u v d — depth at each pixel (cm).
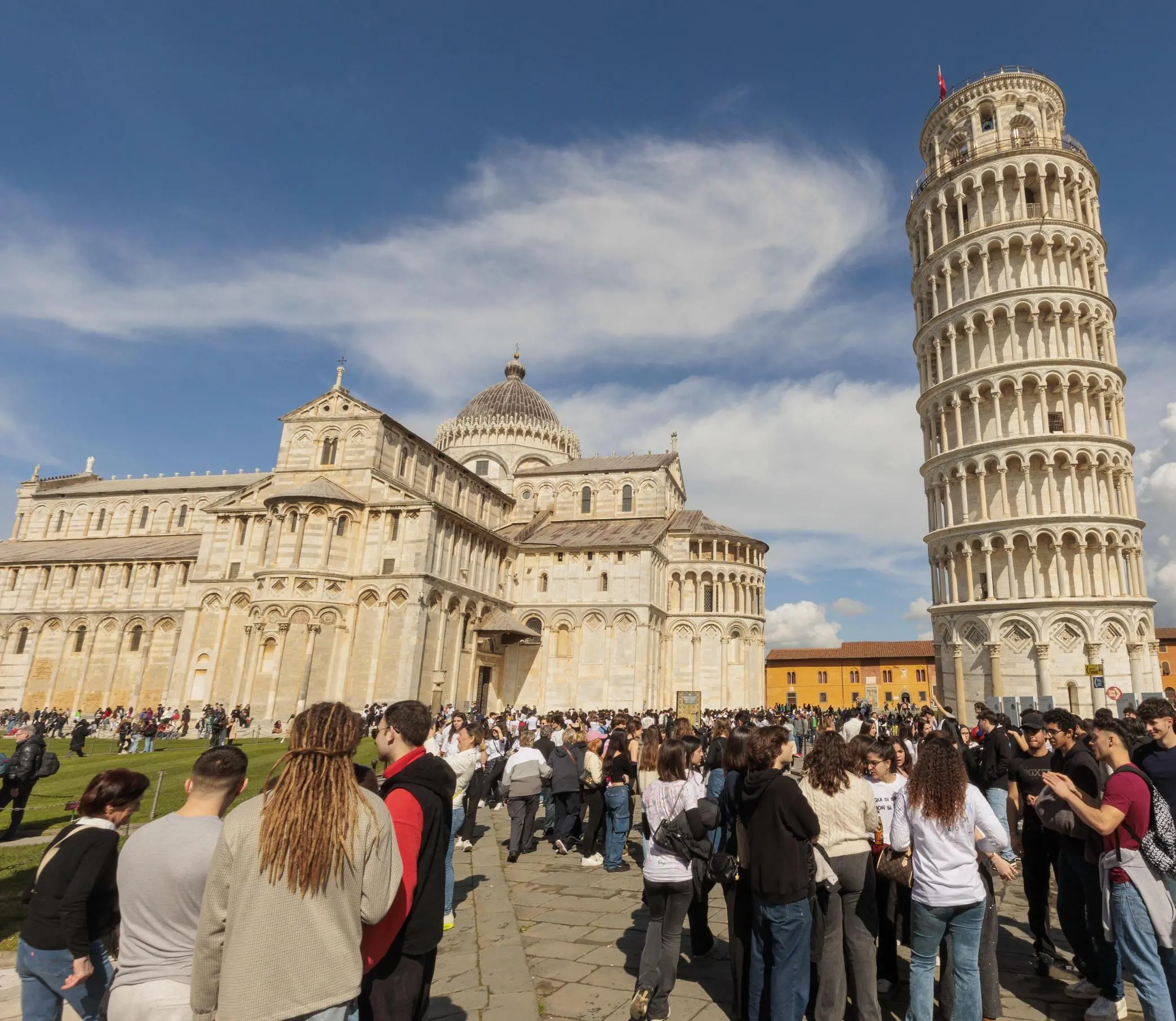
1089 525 4903
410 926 665
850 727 2267
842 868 909
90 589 8225
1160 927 818
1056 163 5609
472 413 9819
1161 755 902
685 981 1102
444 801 735
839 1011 898
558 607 7631
